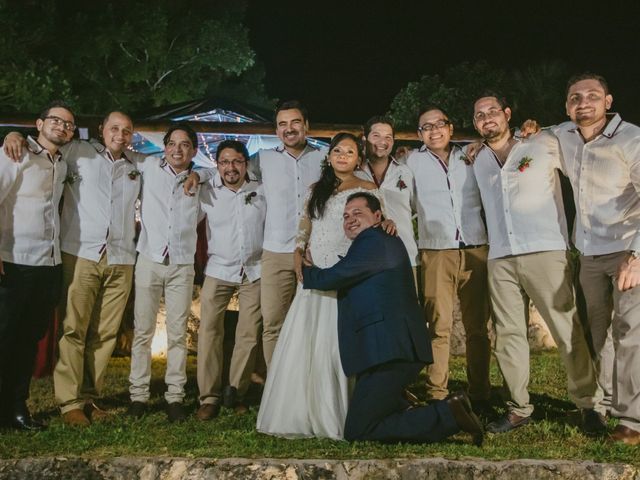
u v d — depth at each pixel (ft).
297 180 18.35
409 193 18.49
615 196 15.81
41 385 22.09
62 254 17.46
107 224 17.58
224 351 23.03
